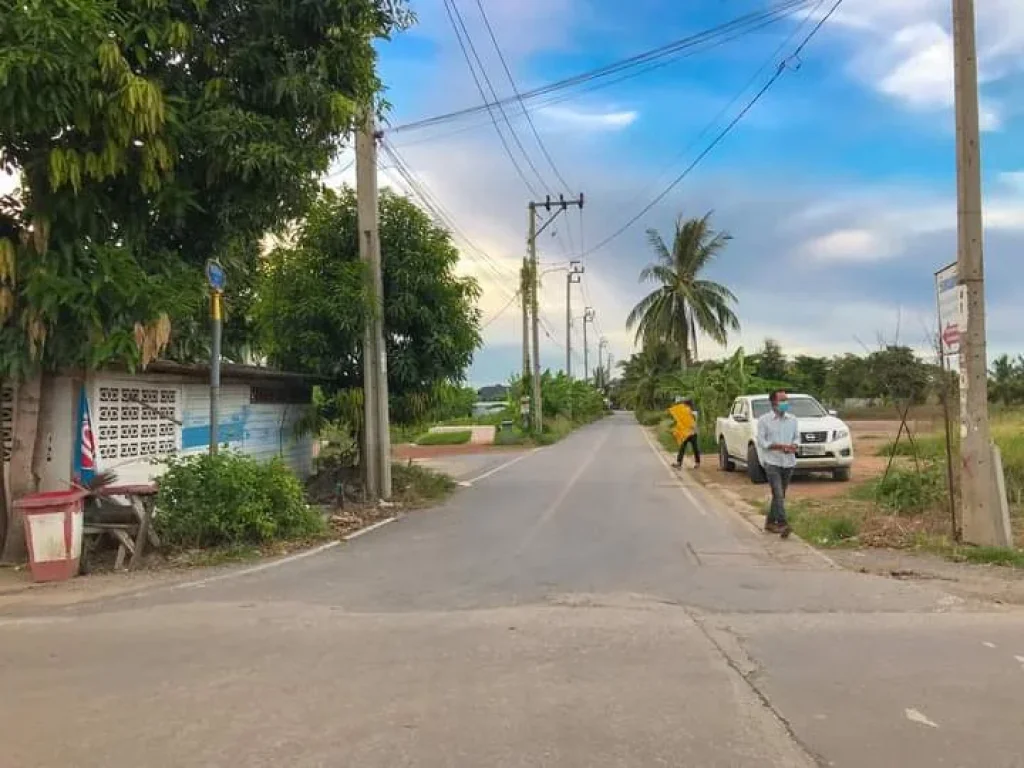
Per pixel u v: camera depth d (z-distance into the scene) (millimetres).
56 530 9062
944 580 8703
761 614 7359
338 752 4461
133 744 4594
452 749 4488
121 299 9602
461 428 51781
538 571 9344
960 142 10000
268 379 15977
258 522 10688
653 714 4969
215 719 4945
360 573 9328
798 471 19031
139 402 12477
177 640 6676
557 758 4367
